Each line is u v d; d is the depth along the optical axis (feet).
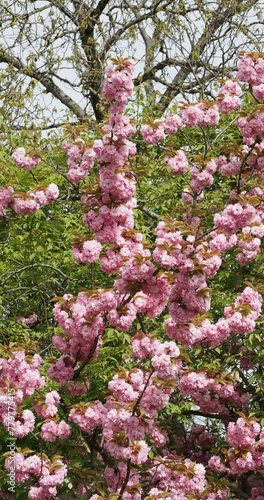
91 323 23.59
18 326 32.63
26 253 33.47
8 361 23.76
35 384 24.07
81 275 33.50
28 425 23.79
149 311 23.20
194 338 22.71
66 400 26.16
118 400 23.97
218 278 31.96
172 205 35.17
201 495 25.79
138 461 23.75
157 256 21.43
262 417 30.94
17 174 32.53
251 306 24.27
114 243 23.62
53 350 31.73
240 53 25.72
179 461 25.91
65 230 34.32
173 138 37.60
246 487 33.22
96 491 25.68
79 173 27.63
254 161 26.73
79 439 26.25
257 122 25.38
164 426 27.96
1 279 32.89
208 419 34.22
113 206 23.56
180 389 27.22
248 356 31.89
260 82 25.82
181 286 21.89
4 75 47.32
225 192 34.94
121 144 23.38
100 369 27.84
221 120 38.47
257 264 32.76
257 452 26.81
